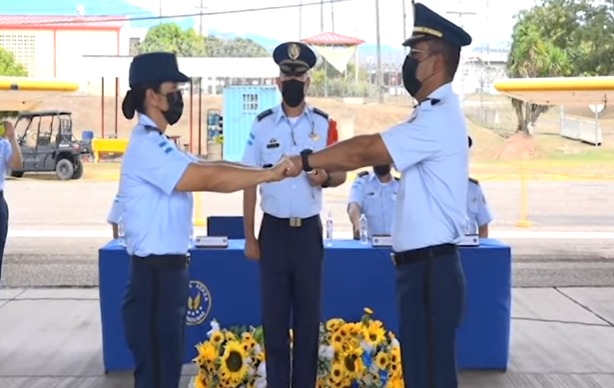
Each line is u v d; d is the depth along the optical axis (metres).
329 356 5.01
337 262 5.68
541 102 13.14
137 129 3.80
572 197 19.33
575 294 8.67
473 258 5.71
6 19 44.47
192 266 5.68
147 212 3.71
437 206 3.51
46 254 11.44
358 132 34.72
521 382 5.59
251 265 5.68
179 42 50.91
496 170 25.91
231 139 25.55
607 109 37.88
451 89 3.58
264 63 27.70
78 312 7.61
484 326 5.75
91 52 43.50
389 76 43.59
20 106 13.12
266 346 4.66
